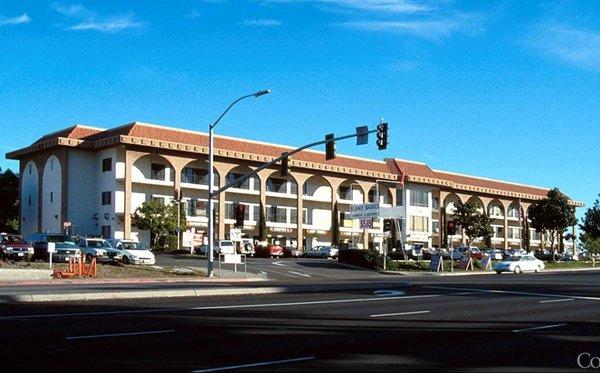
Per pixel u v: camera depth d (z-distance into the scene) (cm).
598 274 5194
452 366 1020
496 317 1753
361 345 1217
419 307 2030
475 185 9706
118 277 3441
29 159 7325
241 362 1018
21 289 2566
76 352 1081
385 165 8819
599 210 9375
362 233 8462
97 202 6788
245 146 7419
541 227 7694
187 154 6831
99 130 7181
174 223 6431
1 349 1099
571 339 1331
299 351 1133
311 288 2805
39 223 6975
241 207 3934
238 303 2069
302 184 7794
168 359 1031
